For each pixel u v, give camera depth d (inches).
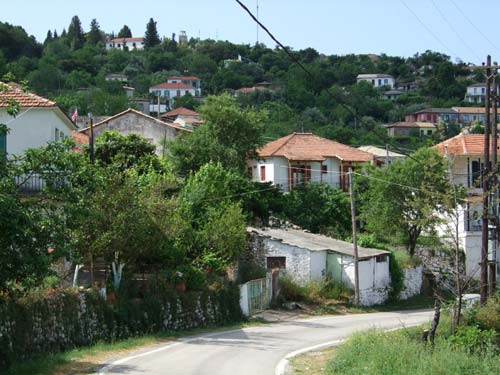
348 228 1951.3
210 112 1865.2
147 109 5241.1
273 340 1057.5
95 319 951.0
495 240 1203.9
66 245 778.2
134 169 1392.7
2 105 1189.1
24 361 768.9
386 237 1955.0
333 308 1492.4
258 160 2126.0
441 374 725.9
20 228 684.1
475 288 1210.0
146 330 1044.5
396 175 1765.5
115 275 1064.2
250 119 1886.1
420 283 1809.8
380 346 798.5
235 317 1270.9
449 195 1085.8
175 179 1550.2
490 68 1100.5
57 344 861.2
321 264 1592.0
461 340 958.4
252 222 1750.7
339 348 882.8
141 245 1056.2
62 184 781.3
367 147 3061.0
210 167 1579.7
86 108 4451.3
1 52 5034.5
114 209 1002.1
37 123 1221.7
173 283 1149.1
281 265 1579.7
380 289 1641.2
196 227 1444.4
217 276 1286.9
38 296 843.4
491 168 1261.1
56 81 5369.1
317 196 1939.0
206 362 810.2
